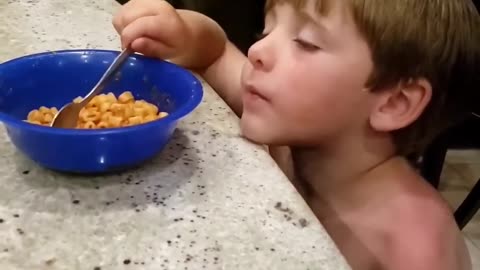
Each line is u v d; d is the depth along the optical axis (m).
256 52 0.38
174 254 0.24
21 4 0.50
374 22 0.37
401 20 0.38
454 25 0.40
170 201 0.27
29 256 0.24
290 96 0.38
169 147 0.32
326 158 0.43
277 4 0.39
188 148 0.32
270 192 0.28
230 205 0.27
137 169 0.30
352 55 0.38
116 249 0.24
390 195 0.43
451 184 1.05
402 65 0.39
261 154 0.32
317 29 0.38
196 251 0.24
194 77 0.34
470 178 1.08
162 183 0.29
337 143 0.42
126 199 0.27
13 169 0.29
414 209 0.41
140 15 0.41
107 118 0.32
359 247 0.43
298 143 0.41
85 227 0.26
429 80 0.40
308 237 0.25
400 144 0.43
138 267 0.23
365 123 0.41
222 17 0.83
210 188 0.29
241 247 0.25
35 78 0.35
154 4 0.42
